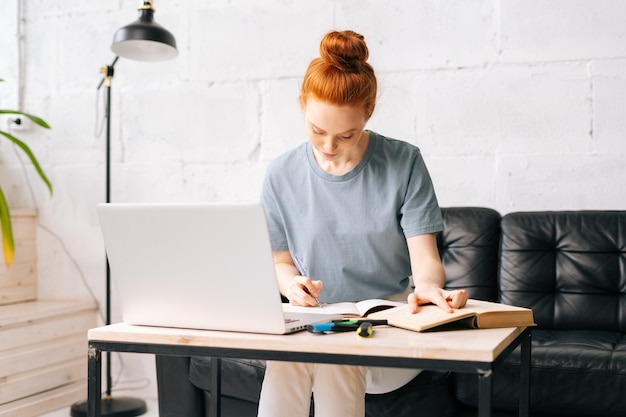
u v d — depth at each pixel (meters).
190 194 3.03
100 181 3.15
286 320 1.24
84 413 2.70
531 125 2.63
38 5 3.25
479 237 2.43
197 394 2.21
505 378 1.90
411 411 1.90
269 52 2.93
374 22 2.80
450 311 1.22
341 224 1.66
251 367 2.04
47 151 3.23
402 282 1.75
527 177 2.64
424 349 1.03
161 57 2.70
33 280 3.22
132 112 3.10
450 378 1.96
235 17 2.97
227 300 1.17
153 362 3.06
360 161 1.65
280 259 1.76
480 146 2.69
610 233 2.32
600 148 2.56
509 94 2.65
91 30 3.17
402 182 1.64
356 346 1.06
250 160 2.96
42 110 3.24
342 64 1.36
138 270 1.24
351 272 1.68
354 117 1.36
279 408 1.37
